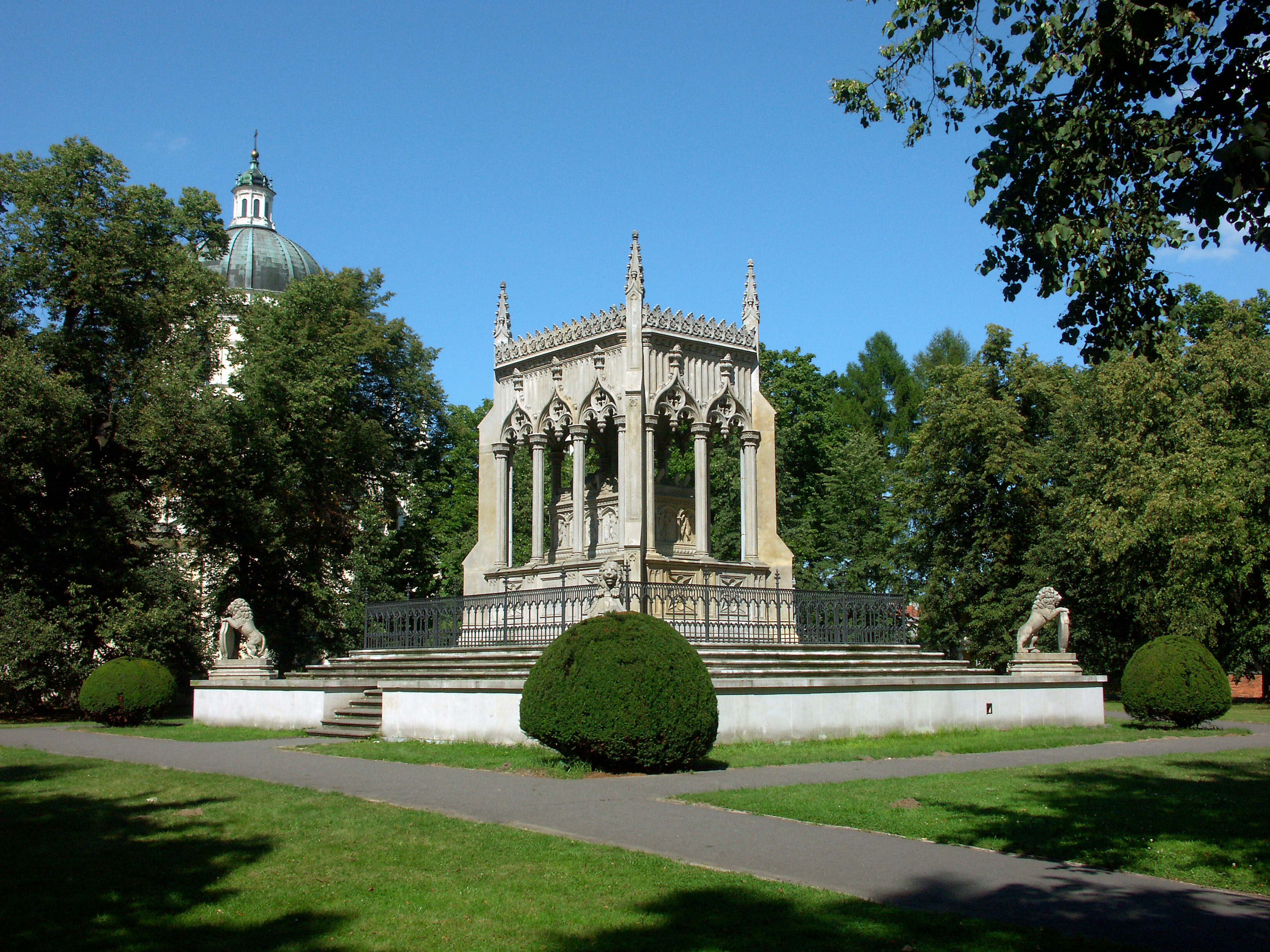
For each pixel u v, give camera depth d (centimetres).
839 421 6612
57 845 1107
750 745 2055
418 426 5281
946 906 866
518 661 2338
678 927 789
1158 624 4625
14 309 3619
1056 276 1273
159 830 1187
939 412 5472
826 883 941
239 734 2481
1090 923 820
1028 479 5109
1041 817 1277
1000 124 1246
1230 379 4422
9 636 3288
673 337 2766
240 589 4444
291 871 973
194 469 3825
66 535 3503
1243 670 5112
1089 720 2791
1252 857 1070
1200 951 749
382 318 5244
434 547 5847
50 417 3309
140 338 3766
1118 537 4228
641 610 2359
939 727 2419
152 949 746
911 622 2936
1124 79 1127
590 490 2941
